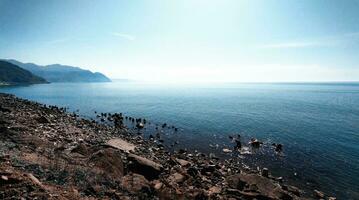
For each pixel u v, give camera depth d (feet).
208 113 243.81
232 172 88.99
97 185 42.75
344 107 314.96
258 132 164.45
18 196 30.78
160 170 63.67
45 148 65.77
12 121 101.91
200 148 125.08
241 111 261.44
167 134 153.99
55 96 447.42
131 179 50.14
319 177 90.22
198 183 66.33
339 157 113.29
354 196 75.66
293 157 113.19
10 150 54.70
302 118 222.89
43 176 40.68
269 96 516.73
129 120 201.36
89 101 362.12
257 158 111.34
